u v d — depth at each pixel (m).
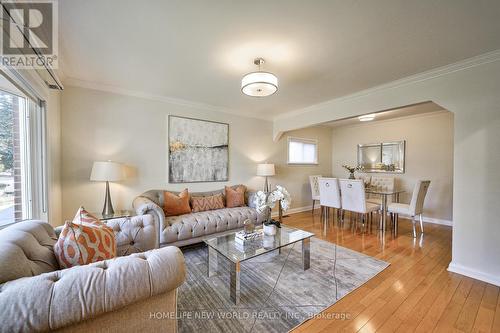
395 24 1.70
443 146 4.35
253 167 4.64
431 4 1.49
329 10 1.55
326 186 4.19
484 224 2.16
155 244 1.86
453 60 2.26
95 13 1.57
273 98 3.56
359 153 5.72
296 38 1.90
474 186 2.22
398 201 4.79
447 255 2.76
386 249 2.97
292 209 5.39
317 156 5.94
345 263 2.54
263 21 1.68
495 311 1.70
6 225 1.73
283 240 2.31
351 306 1.76
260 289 2.01
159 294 1.01
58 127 2.62
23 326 0.72
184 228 2.75
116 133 3.11
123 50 2.10
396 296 1.89
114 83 2.93
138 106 3.29
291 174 5.36
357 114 3.32
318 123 3.99
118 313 0.93
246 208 3.61
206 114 3.97
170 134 3.56
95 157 2.96
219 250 2.06
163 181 3.51
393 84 2.84
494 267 2.10
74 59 2.27
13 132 1.79
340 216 4.32
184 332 1.49
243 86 2.16
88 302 0.81
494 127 2.11
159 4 1.49
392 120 5.09
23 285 0.78
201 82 2.89
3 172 1.71
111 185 3.07
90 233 1.26
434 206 4.45
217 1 1.47
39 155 2.06
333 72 2.56
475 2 1.46
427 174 4.54
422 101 2.60
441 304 1.78
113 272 0.90
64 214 2.74
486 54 2.11
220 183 4.14
